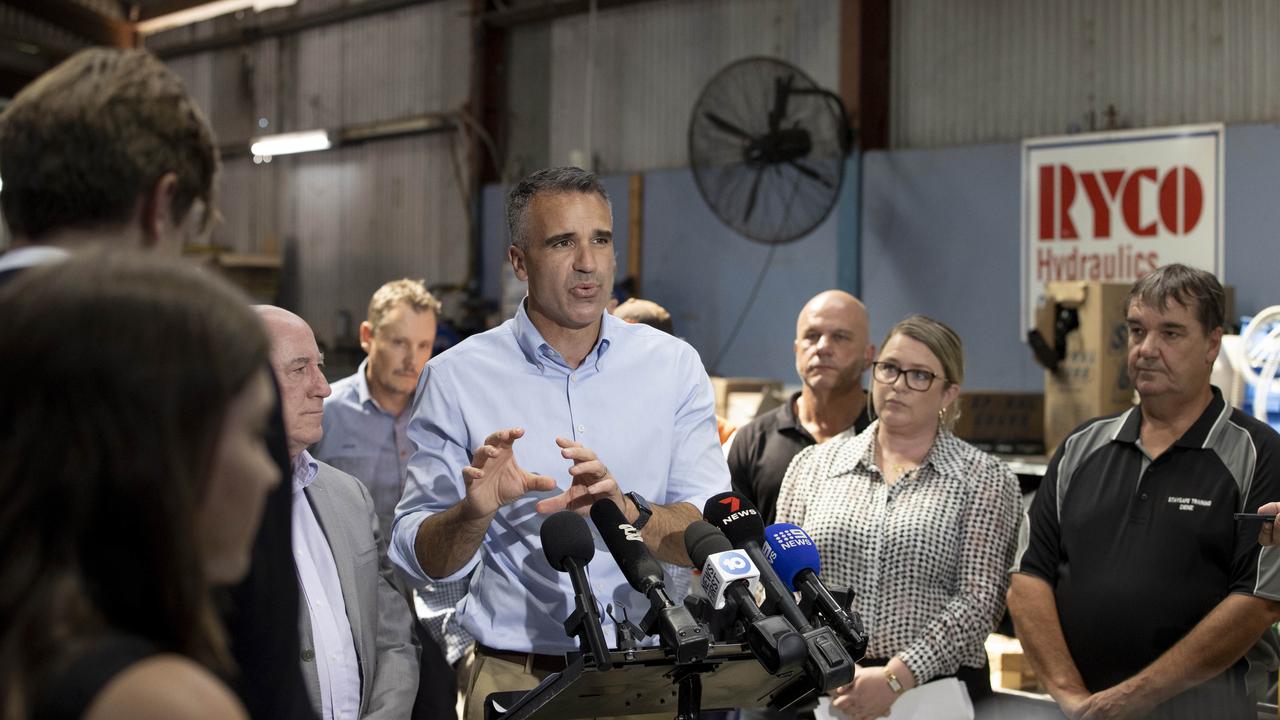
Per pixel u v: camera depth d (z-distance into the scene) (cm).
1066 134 607
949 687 226
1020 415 462
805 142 572
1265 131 530
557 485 183
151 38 1085
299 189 995
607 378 188
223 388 69
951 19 652
